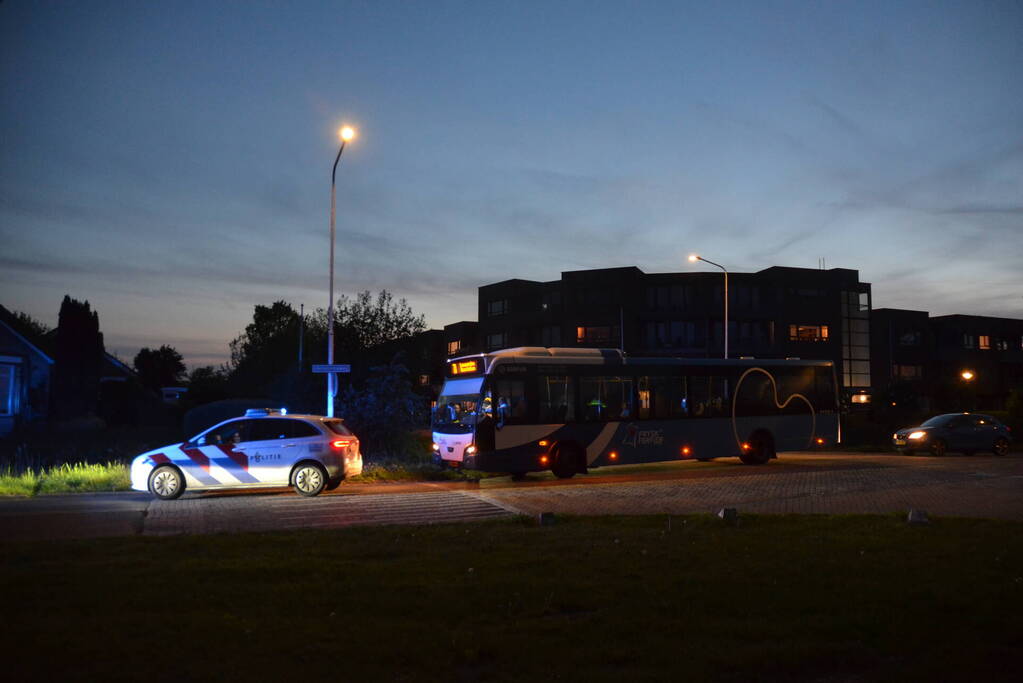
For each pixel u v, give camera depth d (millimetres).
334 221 22516
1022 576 8156
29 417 33875
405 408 23797
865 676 5434
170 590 7246
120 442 27562
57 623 6141
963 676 5332
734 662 5473
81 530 11641
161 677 5016
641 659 5566
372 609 6688
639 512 13703
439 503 15023
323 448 16188
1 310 35594
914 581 7848
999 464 23812
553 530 10984
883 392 45844
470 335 82188
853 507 14398
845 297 71000
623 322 66562
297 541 9992
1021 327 81438
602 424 20266
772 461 25469
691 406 21891
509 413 19031
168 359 86562
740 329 67000
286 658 5434
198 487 15852
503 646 5734
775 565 8555
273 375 39438
